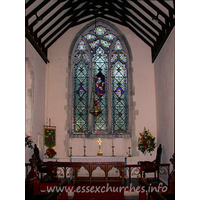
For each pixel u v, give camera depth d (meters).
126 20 10.48
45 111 10.48
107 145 10.42
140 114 10.52
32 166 5.59
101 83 11.14
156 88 10.34
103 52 11.46
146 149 9.45
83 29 11.28
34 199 4.95
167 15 7.93
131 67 10.95
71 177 8.66
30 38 8.14
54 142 10.18
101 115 10.94
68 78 10.82
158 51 9.66
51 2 7.95
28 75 8.55
